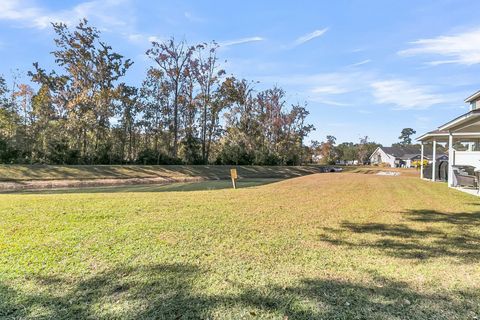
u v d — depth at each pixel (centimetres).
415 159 5884
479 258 348
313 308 237
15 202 636
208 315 226
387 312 231
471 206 689
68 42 2464
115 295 256
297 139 3956
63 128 2339
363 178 1512
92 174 2070
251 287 271
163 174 2370
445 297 255
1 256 336
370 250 374
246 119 3497
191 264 322
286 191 928
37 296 254
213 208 613
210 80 3139
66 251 354
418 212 612
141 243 386
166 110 2981
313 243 399
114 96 2506
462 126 1116
